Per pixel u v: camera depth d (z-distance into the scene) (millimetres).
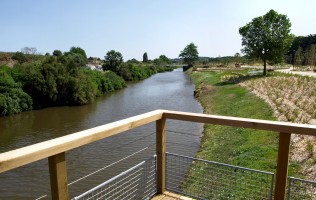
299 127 2211
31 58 51875
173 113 2869
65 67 30406
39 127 19484
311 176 6289
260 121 2424
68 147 1837
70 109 26969
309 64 58062
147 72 73000
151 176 3029
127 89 42188
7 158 1455
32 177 10578
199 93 31969
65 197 1895
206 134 14258
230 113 19062
